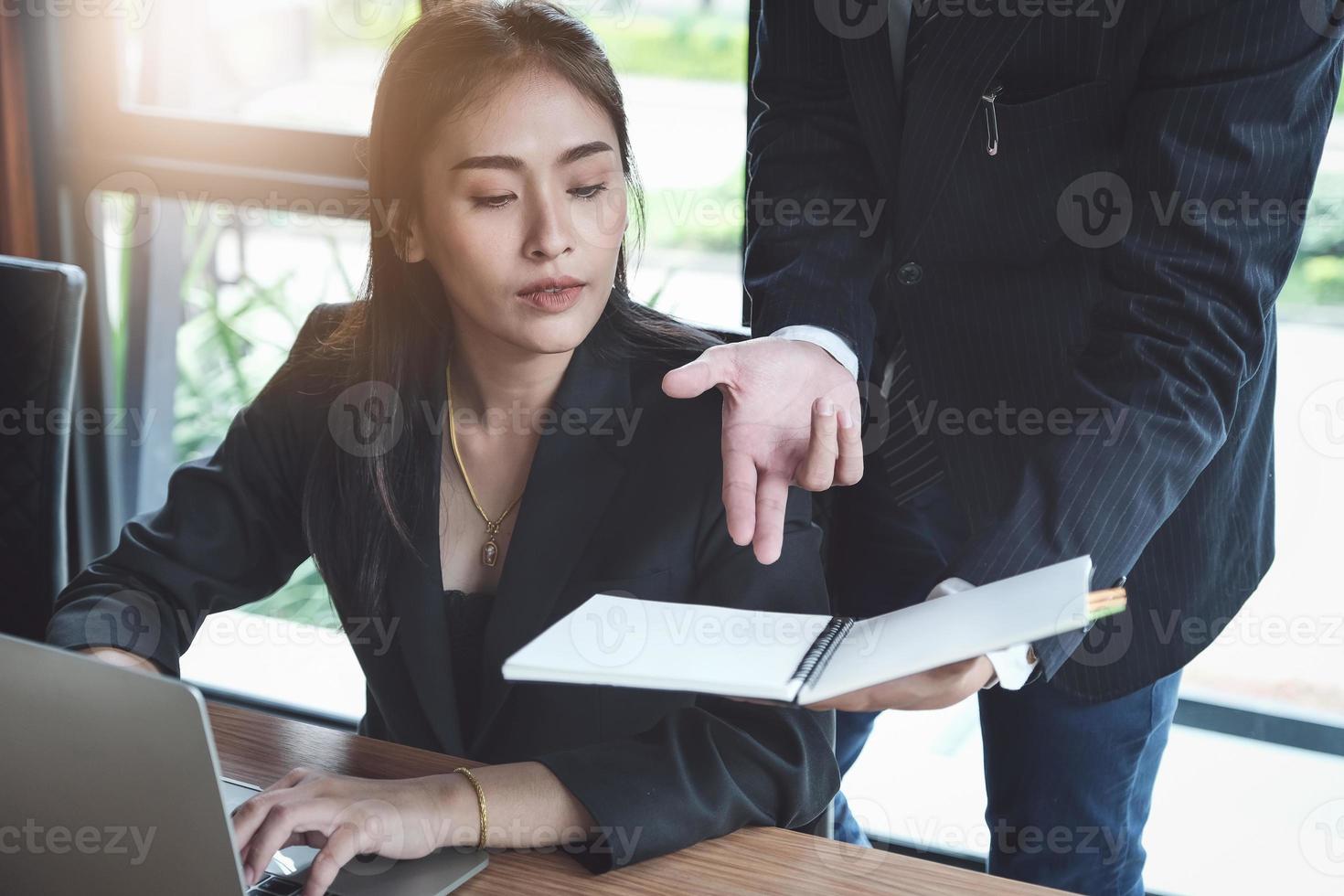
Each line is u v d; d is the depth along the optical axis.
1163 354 1.14
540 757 1.04
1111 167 1.29
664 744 1.06
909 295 1.42
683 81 2.51
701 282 2.61
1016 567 1.07
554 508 1.24
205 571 1.39
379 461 1.28
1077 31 1.25
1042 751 1.45
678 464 1.25
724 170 2.54
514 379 1.26
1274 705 2.55
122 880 0.82
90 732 0.78
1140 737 1.45
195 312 2.93
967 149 1.32
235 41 2.59
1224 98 1.13
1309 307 2.52
